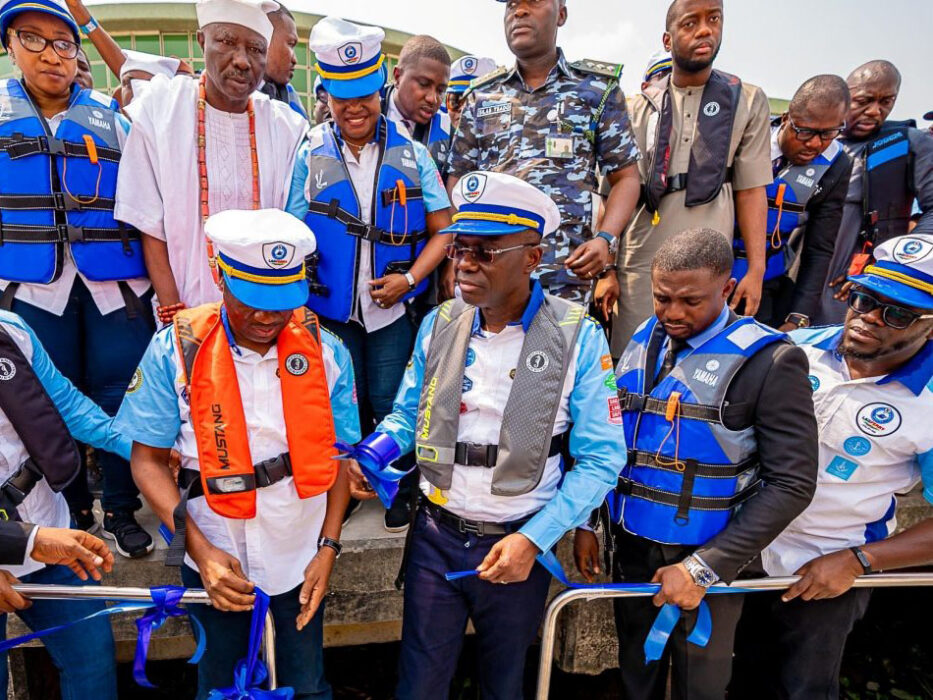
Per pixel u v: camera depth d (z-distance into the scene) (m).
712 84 2.76
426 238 2.67
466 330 1.80
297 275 1.59
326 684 2.04
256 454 1.73
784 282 3.25
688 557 1.69
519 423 1.68
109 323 2.44
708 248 1.70
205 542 1.69
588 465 1.69
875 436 1.83
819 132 2.93
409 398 1.95
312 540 1.87
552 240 2.61
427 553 1.88
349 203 2.46
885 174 3.37
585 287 2.64
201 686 1.92
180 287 2.47
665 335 1.91
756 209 2.82
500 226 1.60
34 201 2.22
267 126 2.54
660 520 1.79
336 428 1.88
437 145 3.22
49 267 2.26
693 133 2.78
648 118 2.90
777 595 1.98
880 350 1.77
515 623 1.81
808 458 1.66
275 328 1.63
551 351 1.71
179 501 1.69
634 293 2.96
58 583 1.84
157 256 2.42
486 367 1.77
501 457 1.69
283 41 3.39
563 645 2.73
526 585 1.81
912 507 2.92
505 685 1.87
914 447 1.81
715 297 1.74
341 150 2.51
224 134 2.45
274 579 1.79
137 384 1.73
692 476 1.74
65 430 1.74
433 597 1.85
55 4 2.15
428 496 1.90
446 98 4.19
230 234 1.50
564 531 1.65
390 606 2.55
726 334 1.76
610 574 2.40
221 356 1.66
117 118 2.45
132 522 2.44
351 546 2.49
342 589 2.50
